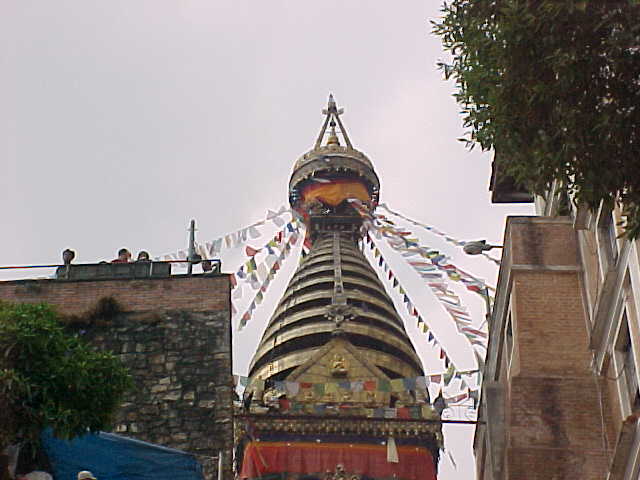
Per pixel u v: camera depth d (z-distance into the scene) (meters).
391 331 72.75
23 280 33.22
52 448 24.69
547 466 29.38
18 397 20.05
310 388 57.38
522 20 18.39
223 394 31.23
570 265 32.19
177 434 30.39
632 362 28.00
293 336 71.31
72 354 21.14
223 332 32.56
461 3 19.59
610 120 18.14
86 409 20.78
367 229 62.19
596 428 29.77
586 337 31.09
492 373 35.69
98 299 33.00
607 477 28.06
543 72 18.64
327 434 55.53
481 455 35.59
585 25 18.20
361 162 82.44
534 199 38.00
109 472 25.02
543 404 30.14
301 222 80.19
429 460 55.75
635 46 18.09
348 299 74.12
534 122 18.88
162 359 31.88
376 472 54.97
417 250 45.75
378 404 57.62
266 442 54.81
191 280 33.56
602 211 28.20
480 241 34.25
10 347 20.33
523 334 31.25
